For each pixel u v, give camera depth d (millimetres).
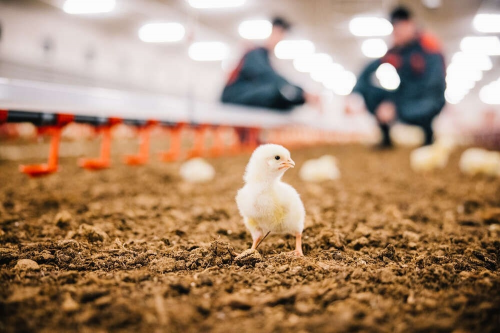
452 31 3541
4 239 509
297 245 476
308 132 2652
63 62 2688
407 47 1679
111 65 3242
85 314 351
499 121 4484
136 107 885
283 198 460
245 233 555
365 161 1578
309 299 375
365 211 681
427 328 340
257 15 3059
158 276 415
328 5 2848
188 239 528
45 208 652
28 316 350
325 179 1033
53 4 2527
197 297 378
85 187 824
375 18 3143
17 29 2305
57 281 399
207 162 1313
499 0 2725
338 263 452
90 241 509
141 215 627
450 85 7160
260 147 479
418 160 1280
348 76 6539
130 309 356
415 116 1647
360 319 349
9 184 829
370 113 1907
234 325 346
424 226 607
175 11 2857
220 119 1259
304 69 5938
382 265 448
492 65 5316
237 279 410
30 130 2402
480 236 551
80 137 2367
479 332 338
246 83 1802
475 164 1140
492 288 389
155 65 3848
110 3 2580
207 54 4410
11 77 2260
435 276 408
